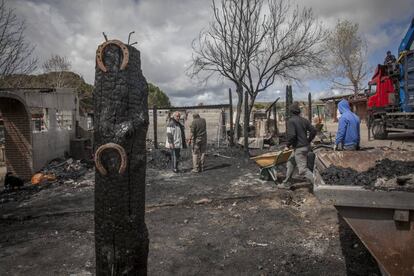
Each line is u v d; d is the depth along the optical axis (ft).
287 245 15.85
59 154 44.37
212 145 56.59
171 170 36.04
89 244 16.80
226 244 16.26
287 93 47.06
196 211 21.58
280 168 33.37
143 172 7.83
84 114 66.69
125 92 7.32
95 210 7.61
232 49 58.85
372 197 8.45
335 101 110.73
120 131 7.24
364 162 15.56
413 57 44.45
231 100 53.88
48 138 40.19
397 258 8.55
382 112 52.06
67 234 18.26
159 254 15.37
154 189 27.61
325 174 11.41
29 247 16.61
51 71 102.17
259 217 19.89
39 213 21.88
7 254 15.87
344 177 10.86
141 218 7.81
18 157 34.22
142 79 7.85
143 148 7.80
